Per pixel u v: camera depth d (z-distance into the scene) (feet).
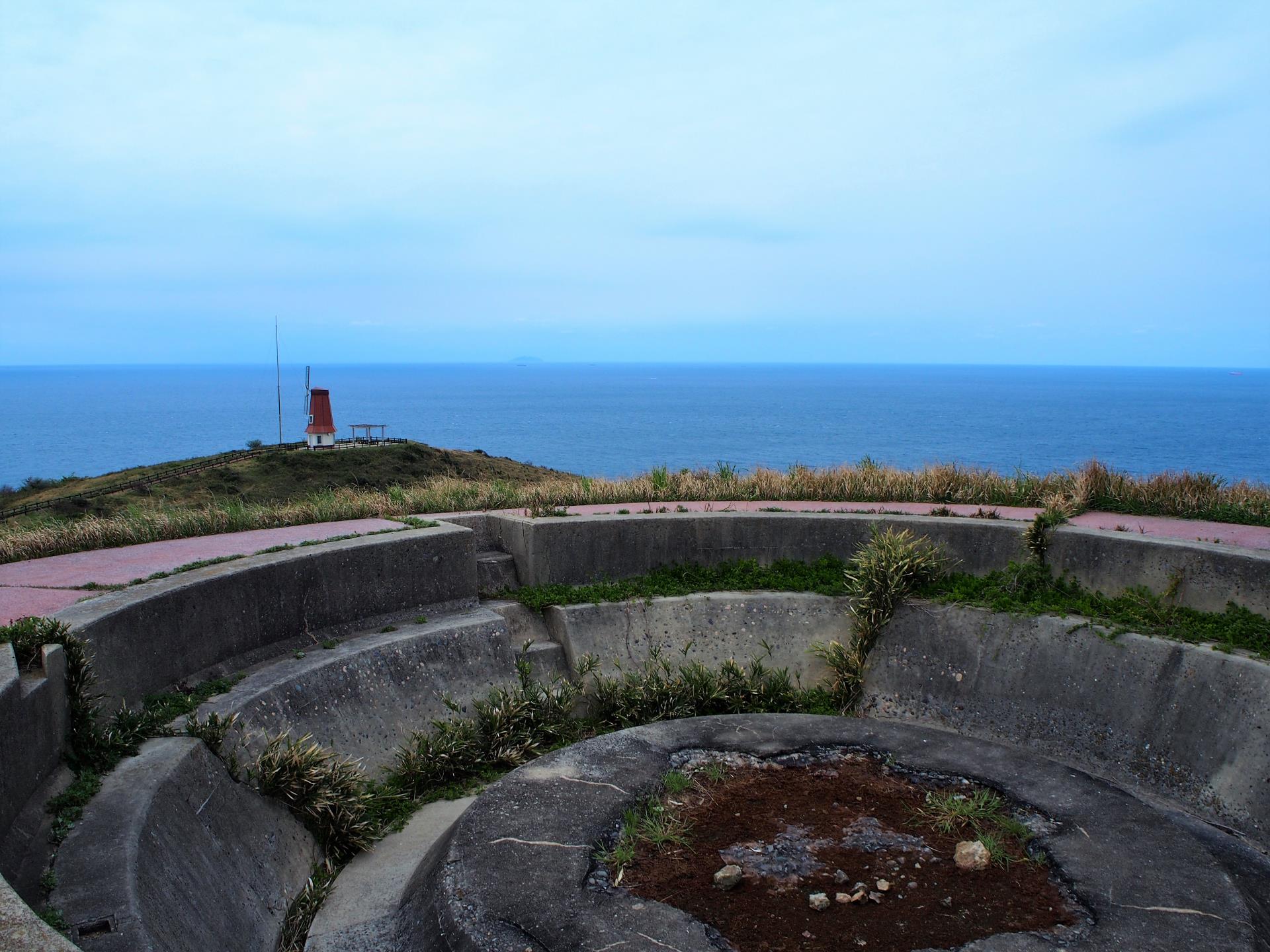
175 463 129.49
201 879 16.31
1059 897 15.92
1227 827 21.56
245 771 19.94
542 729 26.35
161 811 16.47
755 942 14.64
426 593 29.35
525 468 145.69
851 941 14.67
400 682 25.68
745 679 28.78
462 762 24.23
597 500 39.81
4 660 15.99
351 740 23.73
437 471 130.21
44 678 16.34
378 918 17.74
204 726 19.54
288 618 25.54
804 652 30.27
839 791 19.99
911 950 14.42
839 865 16.97
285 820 20.12
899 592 29.22
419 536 29.19
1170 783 23.22
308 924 17.87
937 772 20.62
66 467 364.99
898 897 15.94
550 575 31.63
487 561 31.65
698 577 32.53
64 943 9.21
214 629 23.12
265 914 17.60
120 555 28.19
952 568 31.32
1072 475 38.83
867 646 29.12
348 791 21.31
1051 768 20.71
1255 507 33.60
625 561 32.60
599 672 28.96
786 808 19.20
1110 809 18.85
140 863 14.67
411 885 18.10
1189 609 26.14
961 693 27.89
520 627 30.14
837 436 354.33
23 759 15.25
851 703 28.43
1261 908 16.92
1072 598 28.58
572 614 29.96
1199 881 16.21
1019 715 26.71
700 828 18.37
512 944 14.48
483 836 17.72
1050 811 18.83
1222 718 22.84
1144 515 34.40
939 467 42.04
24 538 29.37
